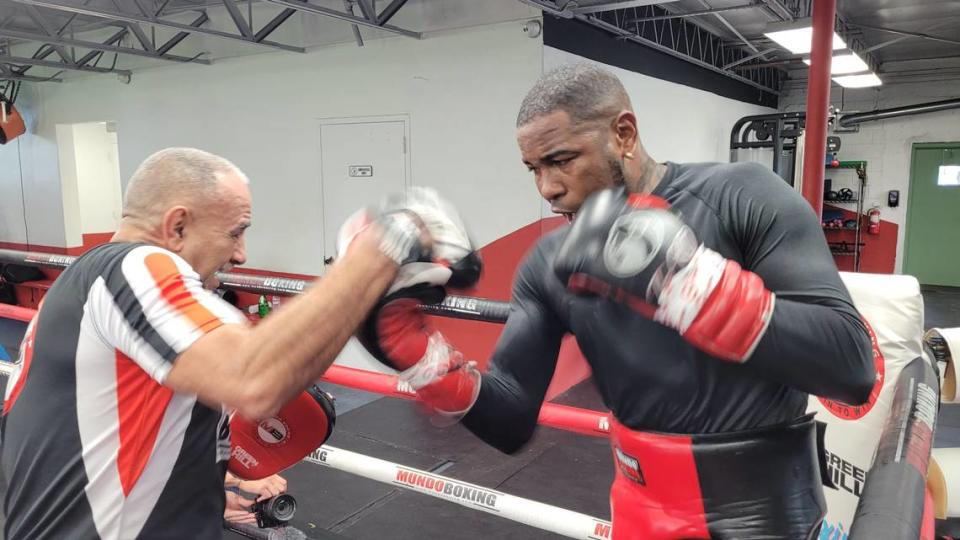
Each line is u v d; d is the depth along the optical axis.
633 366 0.86
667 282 0.61
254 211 5.18
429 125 4.36
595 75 0.79
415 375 0.83
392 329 0.80
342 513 2.82
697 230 0.80
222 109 5.23
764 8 5.12
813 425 0.86
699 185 0.83
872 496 0.61
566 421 1.38
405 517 2.78
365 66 4.54
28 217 7.00
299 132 4.88
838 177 9.27
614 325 0.86
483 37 4.09
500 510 1.39
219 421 1.09
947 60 8.50
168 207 0.99
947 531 1.45
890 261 9.16
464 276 0.72
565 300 0.93
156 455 0.95
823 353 0.64
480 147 4.20
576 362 4.66
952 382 1.35
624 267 0.62
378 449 3.54
